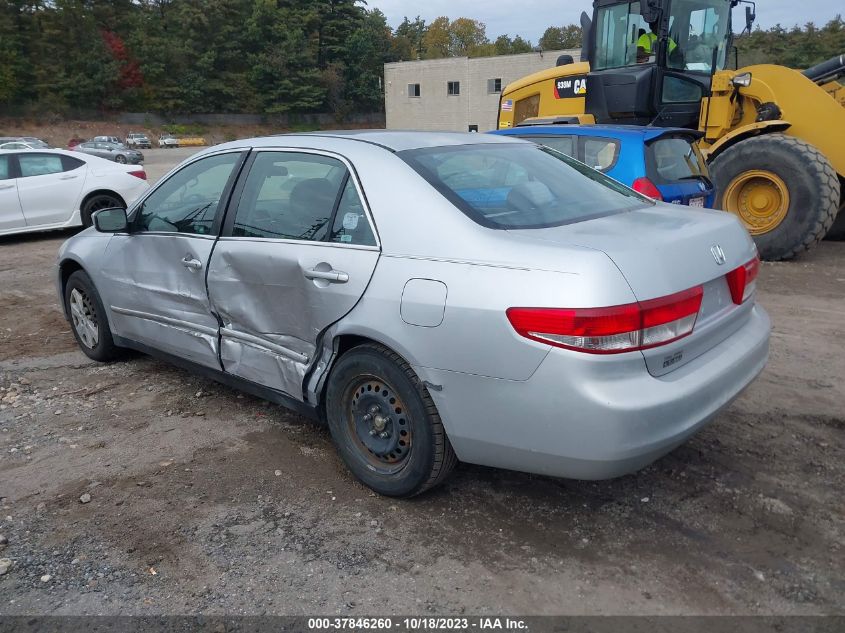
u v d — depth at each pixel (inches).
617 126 287.1
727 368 122.4
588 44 416.5
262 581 113.1
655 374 111.7
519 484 140.3
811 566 113.3
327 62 3511.3
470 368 115.2
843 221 394.9
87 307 211.6
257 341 153.6
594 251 110.0
